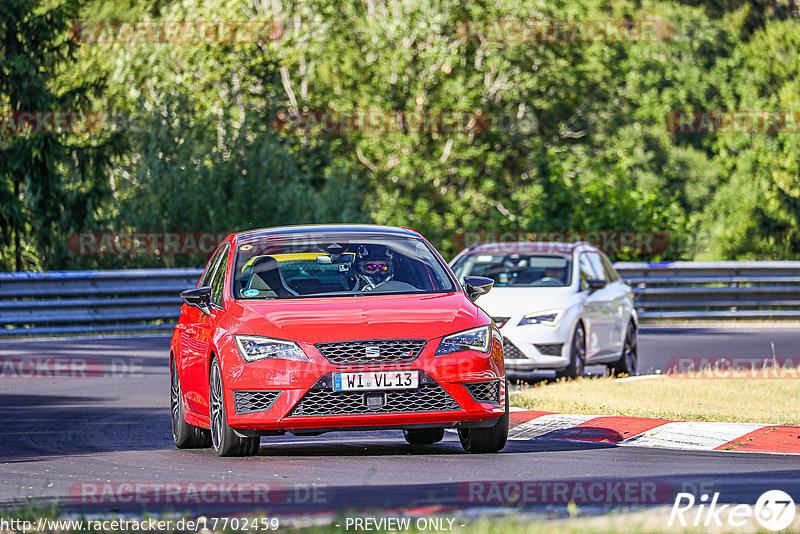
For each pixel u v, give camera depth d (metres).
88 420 39.28
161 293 80.19
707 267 88.00
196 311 32.72
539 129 151.62
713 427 32.78
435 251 33.09
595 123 153.38
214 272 33.84
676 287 87.06
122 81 126.50
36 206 101.06
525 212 100.75
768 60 142.25
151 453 31.47
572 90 146.88
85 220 101.56
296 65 140.75
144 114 104.31
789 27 144.00
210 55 129.25
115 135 104.81
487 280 32.25
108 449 32.62
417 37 138.62
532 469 26.84
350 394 28.17
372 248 32.50
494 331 29.94
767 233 126.62
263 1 137.62
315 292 30.97
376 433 36.50
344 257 32.03
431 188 138.88
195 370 31.48
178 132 102.62
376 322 28.72
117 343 68.25
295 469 27.28
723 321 85.94
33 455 31.38
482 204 135.75
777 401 40.16
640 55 172.62
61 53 109.06
